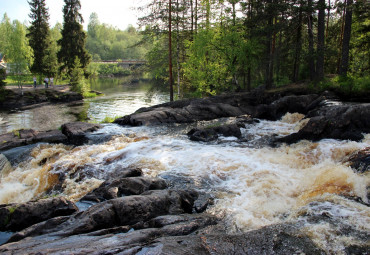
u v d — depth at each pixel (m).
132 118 17.67
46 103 34.25
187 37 26.61
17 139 14.27
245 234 5.19
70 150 13.06
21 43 38.88
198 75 24.45
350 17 20.95
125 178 8.14
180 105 20.91
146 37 25.03
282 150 11.66
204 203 7.29
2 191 9.84
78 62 42.00
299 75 28.31
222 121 17.75
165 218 5.95
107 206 6.07
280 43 23.33
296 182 8.43
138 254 4.15
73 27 48.88
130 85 57.09
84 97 39.09
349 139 11.23
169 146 12.72
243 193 7.93
